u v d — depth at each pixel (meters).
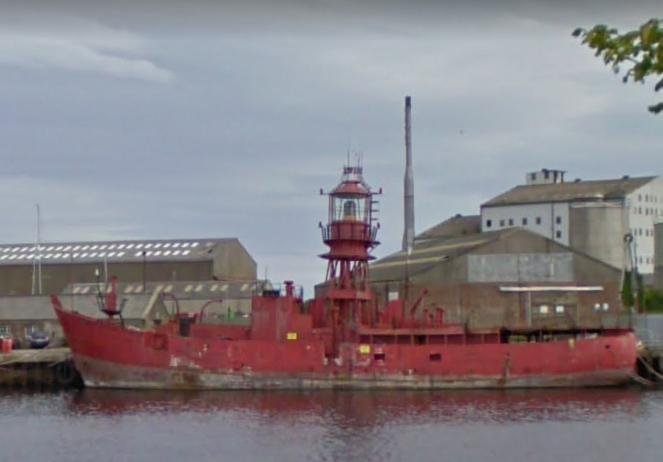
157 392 58.12
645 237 133.75
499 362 60.03
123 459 38.38
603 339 61.19
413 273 81.94
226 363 58.56
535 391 59.47
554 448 40.16
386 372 59.25
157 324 75.00
